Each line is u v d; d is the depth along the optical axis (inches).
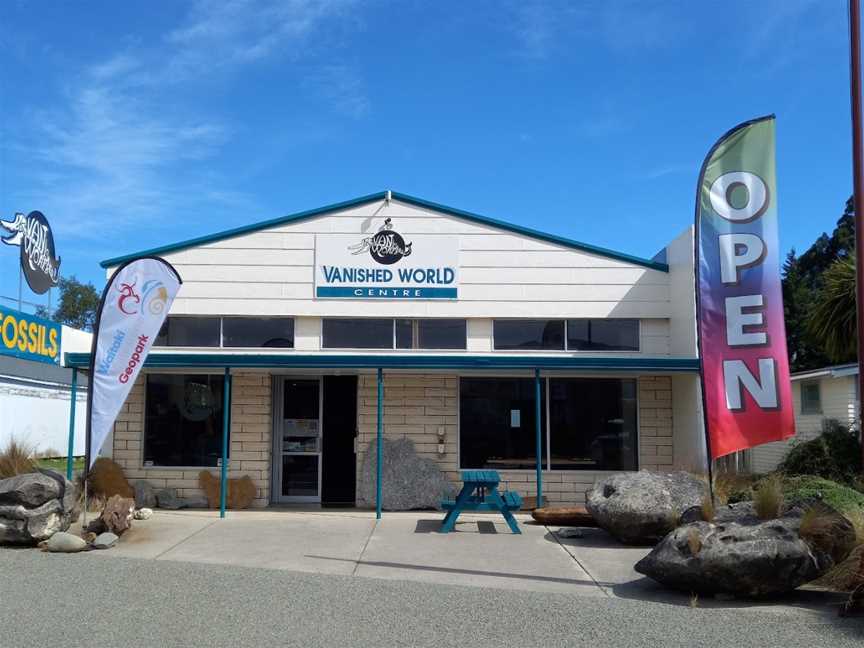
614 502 406.3
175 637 242.8
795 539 299.1
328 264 563.5
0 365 995.3
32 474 401.1
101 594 295.9
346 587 311.9
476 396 556.4
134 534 430.6
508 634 250.8
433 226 567.8
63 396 1154.7
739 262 342.3
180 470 546.6
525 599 296.5
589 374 554.6
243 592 301.4
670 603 294.0
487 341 562.9
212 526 458.9
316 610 276.4
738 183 347.3
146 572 335.6
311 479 568.1
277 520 484.1
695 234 346.0
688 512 340.2
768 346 336.8
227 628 253.1
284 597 294.4
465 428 553.0
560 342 565.3
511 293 564.4
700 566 292.8
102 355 425.7
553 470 550.9
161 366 505.4
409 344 563.5
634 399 559.2
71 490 411.8
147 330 430.6
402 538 424.5
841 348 611.2
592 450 554.6
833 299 606.5
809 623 266.5
